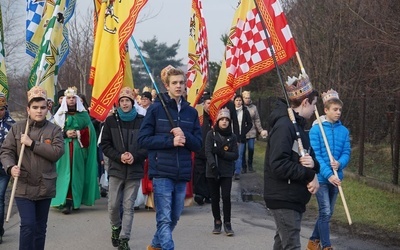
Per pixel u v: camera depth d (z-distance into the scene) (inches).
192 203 434.9
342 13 658.2
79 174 390.0
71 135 385.1
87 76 928.3
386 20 500.4
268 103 920.3
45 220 236.7
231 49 327.3
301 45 715.4
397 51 471.8
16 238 317.1
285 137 198.2
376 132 553.6
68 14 313.7
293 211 200.7
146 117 248.4
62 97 415.5
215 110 338.3
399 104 444.8
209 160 319.6
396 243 303.9
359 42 537.3
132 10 296.8
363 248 293.9
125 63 315.6
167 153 243.6
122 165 287.4
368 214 373.4
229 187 323.3
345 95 652.7
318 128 268.5
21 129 235.6
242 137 563.8
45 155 229.5
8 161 229.5
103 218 372.2
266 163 205.9
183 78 249.9
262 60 309.0
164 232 239.9
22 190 229.5
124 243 282.7
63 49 309.4
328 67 682.2
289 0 754.2
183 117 250.1
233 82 323.3
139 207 412.8
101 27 303.7
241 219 374.9
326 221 264.7
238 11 326.3
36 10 331.9
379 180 472.1
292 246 201.6
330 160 252.5
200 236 323.0
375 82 593.3
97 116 297.1
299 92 205.9
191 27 432.1
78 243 305.4
